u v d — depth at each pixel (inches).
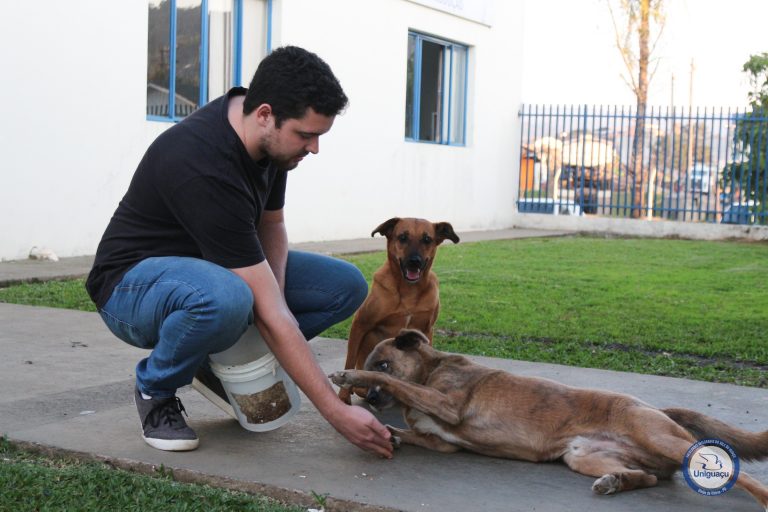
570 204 880.3
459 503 123.1
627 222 838.5
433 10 710.5
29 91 397.1
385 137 662.5
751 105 820.0
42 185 406.6
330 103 128.3
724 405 183.5
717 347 256.5
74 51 416.8
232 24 525.3
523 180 915.4
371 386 143.9
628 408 135.6
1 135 386.3
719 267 514.9
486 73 803.4
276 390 147.1
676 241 760.3
